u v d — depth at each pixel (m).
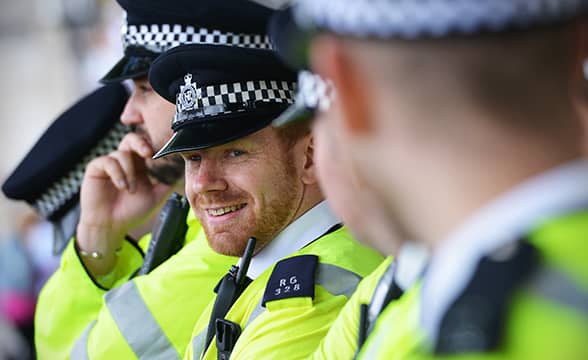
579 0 1.20
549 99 1.19
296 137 2.63
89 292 3.57
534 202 1.13
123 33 3.24
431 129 1.19
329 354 2.07
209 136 2.59
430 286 1.23
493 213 1.15
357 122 1.25
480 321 1.08
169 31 3.08
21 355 6.90
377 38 1.20
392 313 1.49
